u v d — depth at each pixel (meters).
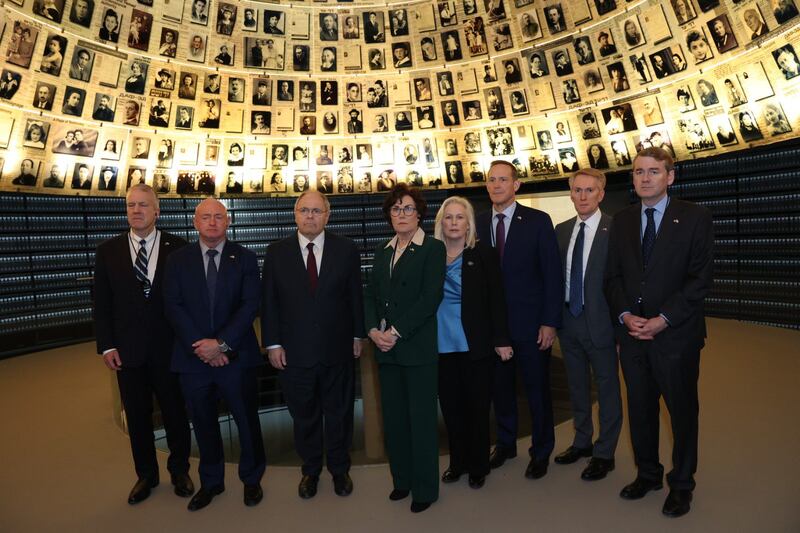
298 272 4.10
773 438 4.82
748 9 8.77
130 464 5.07
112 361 4.11
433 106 13.00
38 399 7.34
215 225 3.97
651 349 3.67
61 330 10.77
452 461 4.35
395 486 4.10
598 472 4.24
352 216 13.87
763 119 9.31
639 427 3.85
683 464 3.63
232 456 7.02
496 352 4.19
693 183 10.62
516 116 12.45
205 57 11.82
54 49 9.89
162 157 12.02
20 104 9.76
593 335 4.27
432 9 12.12
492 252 4.15
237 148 12.80
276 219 13.45
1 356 9.94
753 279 9.94
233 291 4.05
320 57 12.66
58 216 10.72
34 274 10.39
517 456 4.79
